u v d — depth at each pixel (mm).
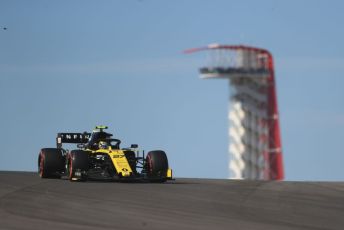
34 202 47844
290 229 37844
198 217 41500
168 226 38156
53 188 56875
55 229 36688
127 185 60281
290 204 47281
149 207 45406
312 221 40688
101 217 41219
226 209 44969
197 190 55094
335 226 39125
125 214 42375
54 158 73750
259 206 46344
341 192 53688
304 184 60531
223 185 60219
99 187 57719
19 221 39406
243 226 38500
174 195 51625
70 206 45781
